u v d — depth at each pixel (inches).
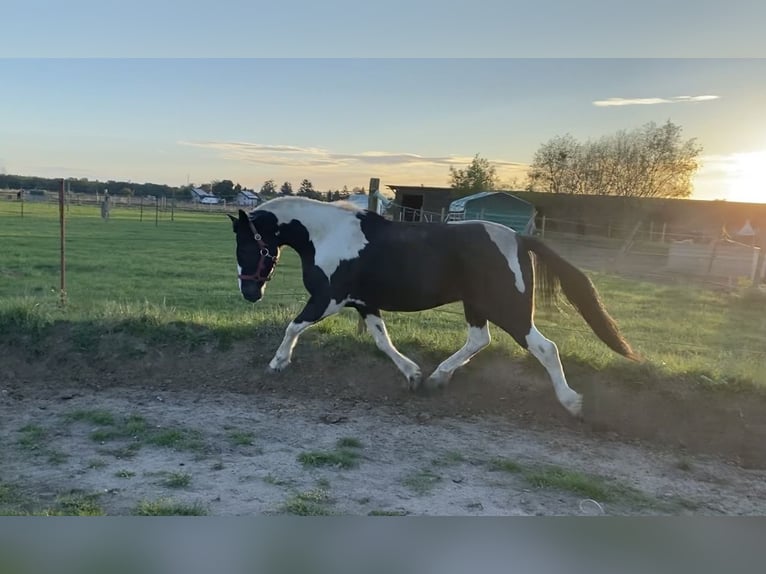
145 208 1605.6
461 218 1080.2
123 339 242.5
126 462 163.3
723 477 177.3
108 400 211.8
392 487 155.3
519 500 151.6
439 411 214.2
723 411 205.0
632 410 208.2
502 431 201.5
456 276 207.5
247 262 217.8
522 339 205.3
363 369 232.5
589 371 225.1
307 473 161.0
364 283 212.5
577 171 1289.4
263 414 205.3
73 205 1485.0
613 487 163.6
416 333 262.2
